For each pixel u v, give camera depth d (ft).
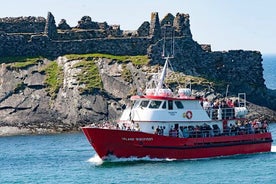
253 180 475.72
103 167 513.45
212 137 543.80
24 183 480.64
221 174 491.72
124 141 522.06
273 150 587.68
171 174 490.49
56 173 508.12
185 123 540.52
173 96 545.03
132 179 477.36
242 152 561.43
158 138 524.93
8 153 617.21
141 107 534.37
